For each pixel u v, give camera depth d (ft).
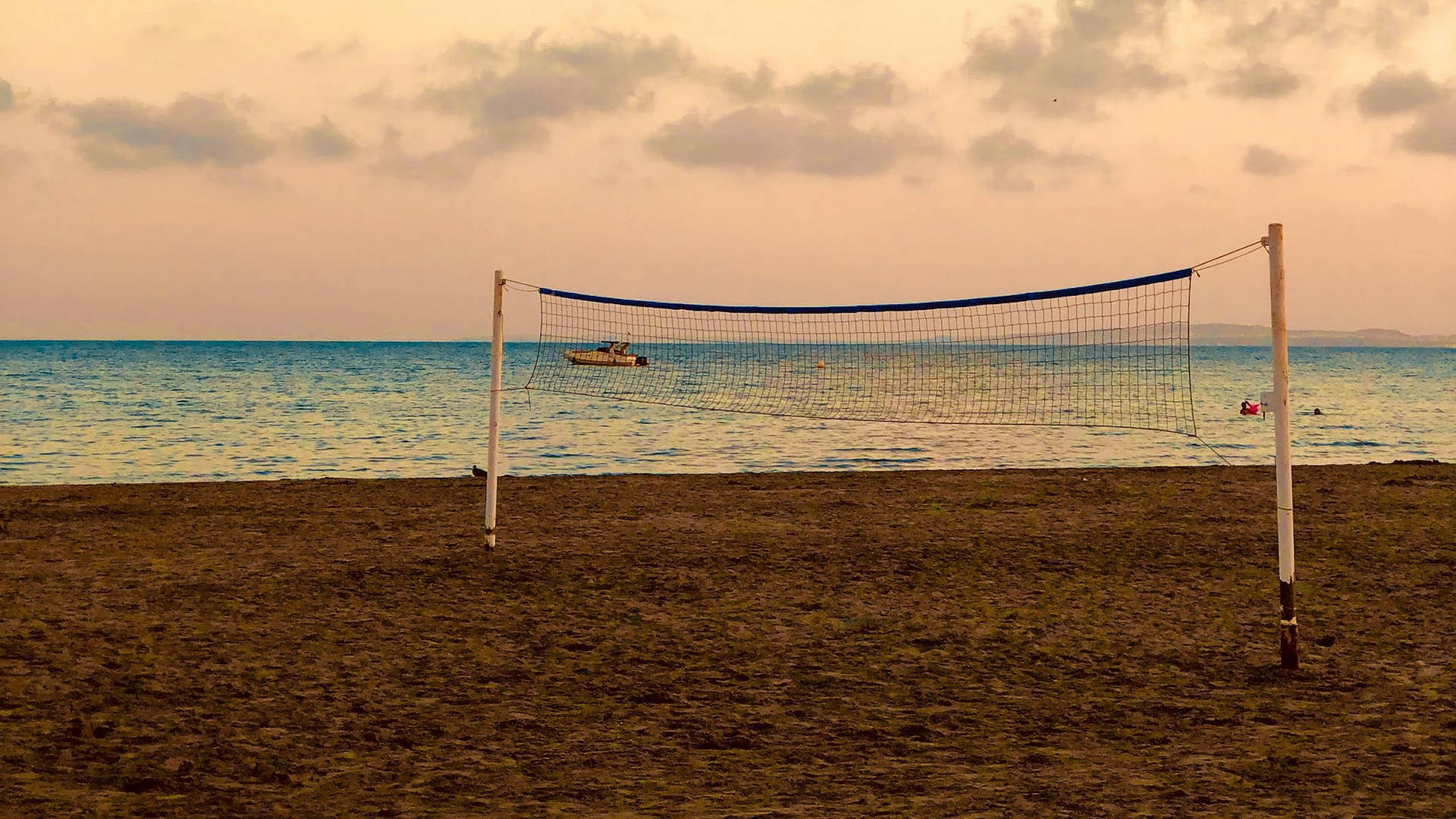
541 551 32.96
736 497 45.37
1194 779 14.05
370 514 40.60
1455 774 14.05
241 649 21.38
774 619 24.39
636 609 25.35
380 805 13.21
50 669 19.66
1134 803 13.11
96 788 13.66
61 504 43.19
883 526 37.81
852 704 18.04
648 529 37.14
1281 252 19.53
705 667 20.47
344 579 28.63
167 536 35.53
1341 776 14.01
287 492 47.06
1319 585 27.55
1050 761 14.99
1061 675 19.89
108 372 221.46
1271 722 16.83
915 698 18.42
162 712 17.25
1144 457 73.61
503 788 13.93
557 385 145.89
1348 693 18.47
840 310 32.76
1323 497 44.01
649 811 13.01
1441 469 54.49
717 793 13.70
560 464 70.54
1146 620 24.16
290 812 12.91
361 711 17.52
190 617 24.11
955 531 36.55
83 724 16.31
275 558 31.63
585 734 16.42
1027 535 35.50
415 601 26.02
